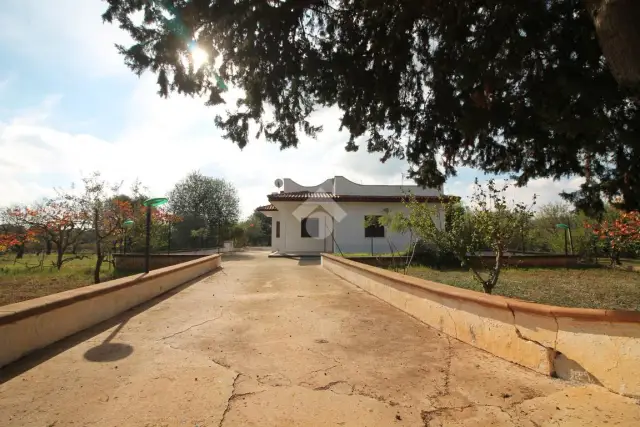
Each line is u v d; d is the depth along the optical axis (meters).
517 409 2.70
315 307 6.54
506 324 3.75
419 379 3.28
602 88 3.54
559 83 3.72
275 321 5.45
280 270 13.72
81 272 14.16
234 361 3.71
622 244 12.34
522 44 3.85
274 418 2.57
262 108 6.04
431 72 5.49
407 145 6.45
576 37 3.81
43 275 13.07
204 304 6.79
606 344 2.91
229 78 5.68
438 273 12.76
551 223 21.94
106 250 13.57
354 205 21.64
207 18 4.36
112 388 3.02
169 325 5.15
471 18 4.23
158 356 3.82
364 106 5.95
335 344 4.31
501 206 6.96
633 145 3.82
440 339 4.51
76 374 3.30
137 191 15.71
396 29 4.82
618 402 2.70
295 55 5.42
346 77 5.43
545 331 3.35
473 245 7.64
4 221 14.27
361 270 8.95
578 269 14.63
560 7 3.75
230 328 5.03
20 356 3.64
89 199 13.24
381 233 21.66
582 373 3.05
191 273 10.56
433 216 9.19
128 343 4.26
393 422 2.54
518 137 4.93
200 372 3.40
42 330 3.98
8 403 2.73
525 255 15.58
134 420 2.52
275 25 4.80
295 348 4.15
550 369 3.27
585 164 4.99
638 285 10.26
